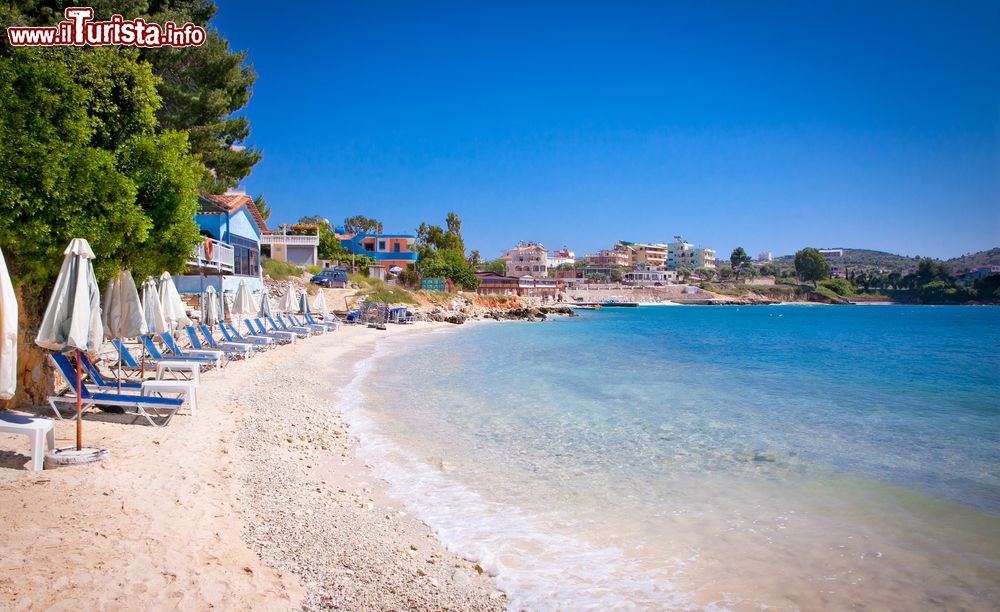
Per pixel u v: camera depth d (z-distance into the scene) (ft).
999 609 19.17
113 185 32.04
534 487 30.22
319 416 43.45
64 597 15.38
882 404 53.52
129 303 31.58
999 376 73.51
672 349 109.50
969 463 34.81
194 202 42.24
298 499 25.99
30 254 30.22
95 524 19.97
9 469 24.18
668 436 40.91
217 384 51.65
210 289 73.56
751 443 39.22
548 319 248.73
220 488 25.54
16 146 28.09
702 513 27.02
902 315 334.24
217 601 16.44
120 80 37.42
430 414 46.80
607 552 22.93
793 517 26.61
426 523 25.35
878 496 29.30
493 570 21.26
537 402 52.49
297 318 117.08
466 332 152.97
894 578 21.20
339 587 18.61
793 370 78.74
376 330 135.54
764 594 20.01
